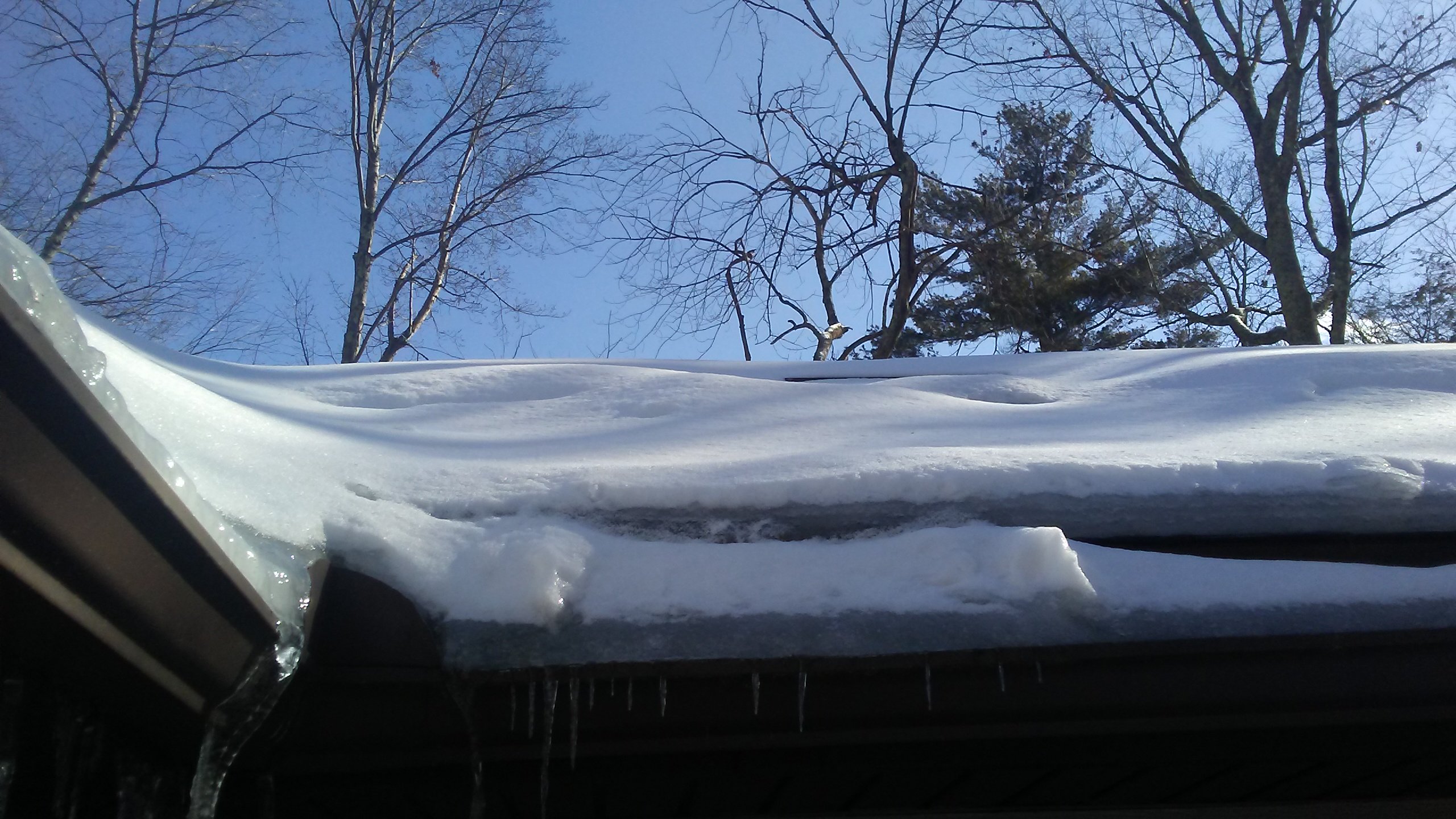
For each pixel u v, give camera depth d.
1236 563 1.72
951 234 13.95
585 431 2.81
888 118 13.20
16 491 1.10
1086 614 1.61
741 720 1.64
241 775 1.63
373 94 16.08
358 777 1.69
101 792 1.48
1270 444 2.21
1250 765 1.81
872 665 1.58
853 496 1.79
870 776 1.80
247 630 1.40
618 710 1.62
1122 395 3.32
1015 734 1.69
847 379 4.08
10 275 1.07
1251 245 14.22
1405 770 1.85
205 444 1.75
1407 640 1.61
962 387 3.54
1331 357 3.37
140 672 1.34
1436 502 1.75
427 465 2.10
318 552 1.61
